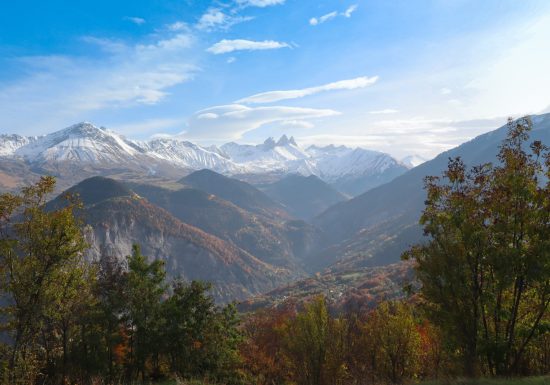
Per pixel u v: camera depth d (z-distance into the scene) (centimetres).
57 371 2708
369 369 3244
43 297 2147
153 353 3027
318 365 3173
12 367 2081
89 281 2609
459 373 1805
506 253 1673
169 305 3088
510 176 1738
